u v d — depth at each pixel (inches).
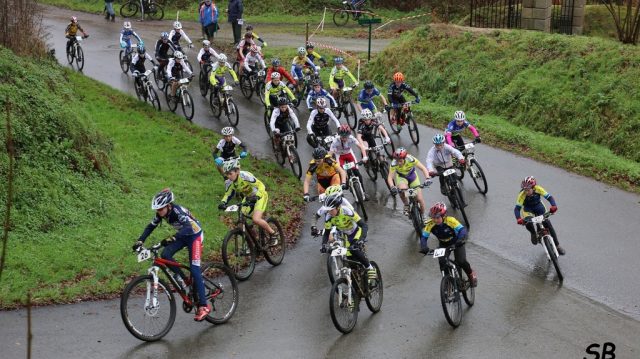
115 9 2003.0
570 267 653.9
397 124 1034.1
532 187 634.2
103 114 1064.8
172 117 1101.7
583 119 1037.2
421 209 719.1
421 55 1339.8
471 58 1263.5
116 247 640.4
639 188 860.0
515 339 524.4
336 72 1118.4
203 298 512.4
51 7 2032.5
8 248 596.4
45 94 833.5
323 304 577.9
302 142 1038.4
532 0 1369.3
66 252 615.8
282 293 597.6
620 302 588.4
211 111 1158.3
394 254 687.1
